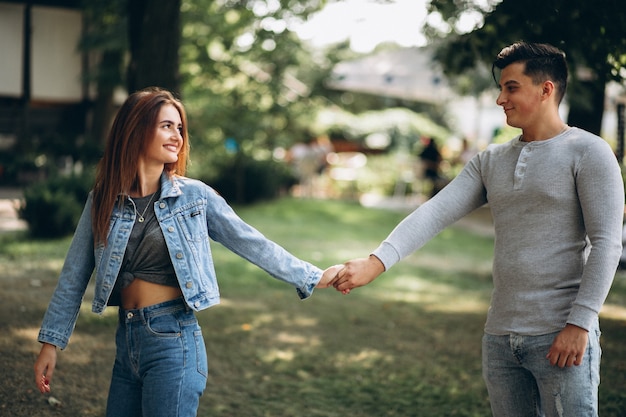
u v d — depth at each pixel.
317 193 21.52
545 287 2.75
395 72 15.83
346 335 6.64
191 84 15.93
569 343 2.63
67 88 16.25
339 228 14.47
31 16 15.64
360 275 3.09
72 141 15.09
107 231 2.72
